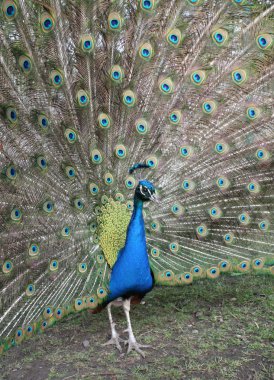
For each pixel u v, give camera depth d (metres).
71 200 4.25
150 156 4.52
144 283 3.93
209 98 4.38
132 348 3.93
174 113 4.42
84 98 4.23
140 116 4.42
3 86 3.88
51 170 4.23
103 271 4.08
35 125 4.05
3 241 3.76
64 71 4.13
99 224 4.23
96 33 4.16
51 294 3.95
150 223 4.56
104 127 4.33
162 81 4.34
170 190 4.58
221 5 4.11
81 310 3.96
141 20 4.17
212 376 3.42
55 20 3.93
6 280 3.72
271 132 4.43
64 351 4.04
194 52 4.27
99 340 4.21
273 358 3.62
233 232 4.63
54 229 4.09
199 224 4.60
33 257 3.88
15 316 3.69
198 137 4.52
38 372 3.68
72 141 4.25
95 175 4.37
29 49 3.94
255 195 4.57
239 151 4.51
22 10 3.81
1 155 3.88
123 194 4.42
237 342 3.91
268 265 4.50
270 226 4.62
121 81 4.25
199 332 4.19
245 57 4.21
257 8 4.08
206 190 4.59
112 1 4.09
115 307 4.96
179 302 4.97
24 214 3.94
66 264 4.11
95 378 3.52
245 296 4.98
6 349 3.50
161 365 3.65
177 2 4.13
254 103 4.36
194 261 4.54
